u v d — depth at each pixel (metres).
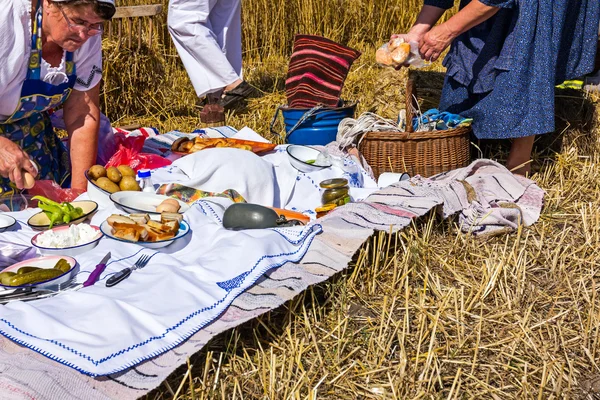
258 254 2.64
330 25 8.42
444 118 4.18
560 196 3.96
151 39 6.00
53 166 3.56
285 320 2.59
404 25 8.59
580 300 2.90
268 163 3.65
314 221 3.13
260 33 8.05
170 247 2.81
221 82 5.52
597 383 2.38
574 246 3.38
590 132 4.57
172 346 2.21
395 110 4.94
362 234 2.95
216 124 5.15
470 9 3.76
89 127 3.42
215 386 2.24
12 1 2.80
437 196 3.38
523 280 2.96
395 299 2.80
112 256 2.67
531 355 2.53
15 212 3.06
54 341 2.10
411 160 4.01
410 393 2.30
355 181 3.85
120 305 2.29
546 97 3.78
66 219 2.93
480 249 3.34
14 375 1.93
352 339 2.57
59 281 2.45
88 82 3.34
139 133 4.46
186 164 3.56
